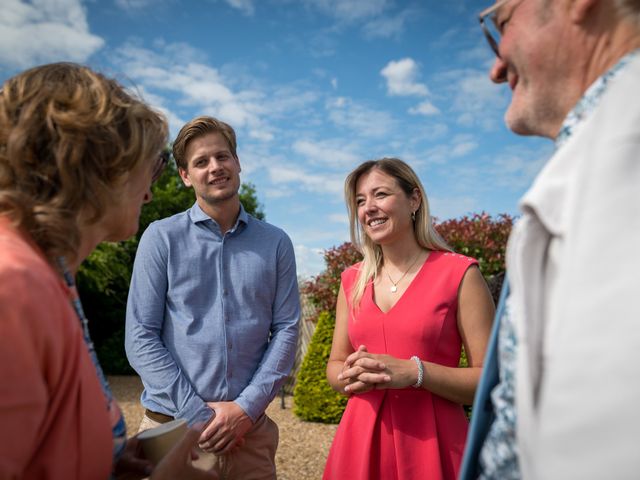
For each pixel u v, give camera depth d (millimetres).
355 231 2477
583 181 701
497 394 962
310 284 7109
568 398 599
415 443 2002
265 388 2422
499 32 1021
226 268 2549
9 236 914
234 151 2672
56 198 985
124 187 1128
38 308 824
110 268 12008
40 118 995
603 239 629
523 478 764
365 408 2131
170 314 2490
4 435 769
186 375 2426
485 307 2111
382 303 2309
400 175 2346
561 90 937
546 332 749
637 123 672
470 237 6305
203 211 2602
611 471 551
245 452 2420
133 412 8344
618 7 841
